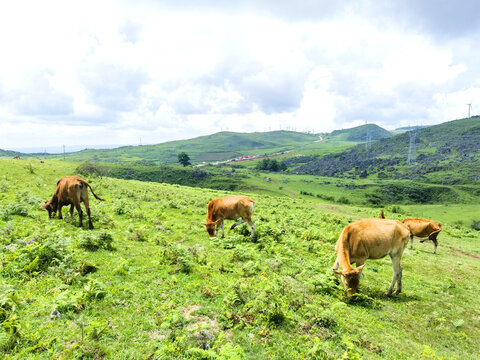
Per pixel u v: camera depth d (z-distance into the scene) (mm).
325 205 47188
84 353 4930
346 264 9117
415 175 187625
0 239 9219
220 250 12258
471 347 7277
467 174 171750
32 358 4605
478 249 22000
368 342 6641
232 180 156500
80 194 12875
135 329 5824
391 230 9617
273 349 5922
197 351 5172
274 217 24062
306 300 8266
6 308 5551
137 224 14969
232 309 7141
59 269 7531
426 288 10961
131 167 159625
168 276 8555
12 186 22281
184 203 26469
